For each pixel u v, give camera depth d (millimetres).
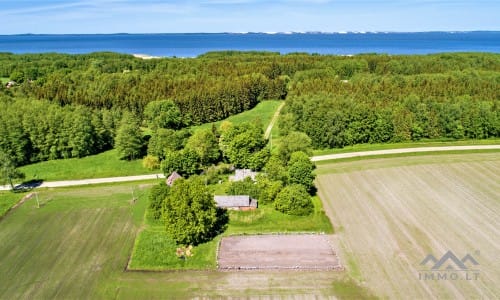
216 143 87125
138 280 48594
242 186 69188
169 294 46156
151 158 85875
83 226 61594
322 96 108500
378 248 54406
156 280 48562
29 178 82062
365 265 50750
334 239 56812
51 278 49094
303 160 70688
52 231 60188
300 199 63250
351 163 86562
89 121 95000
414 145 97250
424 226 59844
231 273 49688
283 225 60750
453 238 56500
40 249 55375
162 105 108438
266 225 60906
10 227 61531
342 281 47812
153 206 63625
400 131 99062
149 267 51031
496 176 78000
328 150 95250
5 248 55688
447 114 99000
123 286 47562
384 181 76625
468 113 99562
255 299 45094
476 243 55219
